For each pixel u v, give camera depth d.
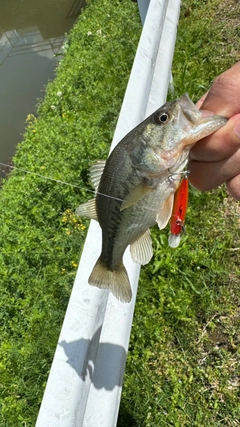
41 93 1.44
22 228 0.80
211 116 0.24
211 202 0.61
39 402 0.57
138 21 1.18
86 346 0.31
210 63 0.82
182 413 0.48
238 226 0.58
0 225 0.84
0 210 0.89
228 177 0.25
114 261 0.33
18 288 0.71
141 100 0.47
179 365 0.51
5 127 1.34
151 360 0.52
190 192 0.62
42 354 0.60
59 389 0.29
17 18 1.94
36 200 0.83
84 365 0.31
